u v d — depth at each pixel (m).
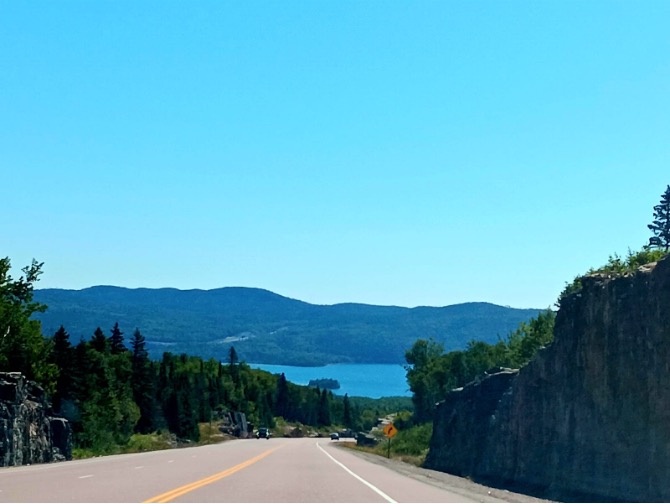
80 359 79.31
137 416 100.88
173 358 193.62
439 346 121.81
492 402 46.88
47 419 51.72
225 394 181.62
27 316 66.56
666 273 25.33
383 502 20.83
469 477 40.12
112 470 32.34
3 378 46.16
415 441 77.94
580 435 29.39
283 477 29.86
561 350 32.16
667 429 24.03
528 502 23.31
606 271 33.56
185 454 54.12
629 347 26.64
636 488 25.08
